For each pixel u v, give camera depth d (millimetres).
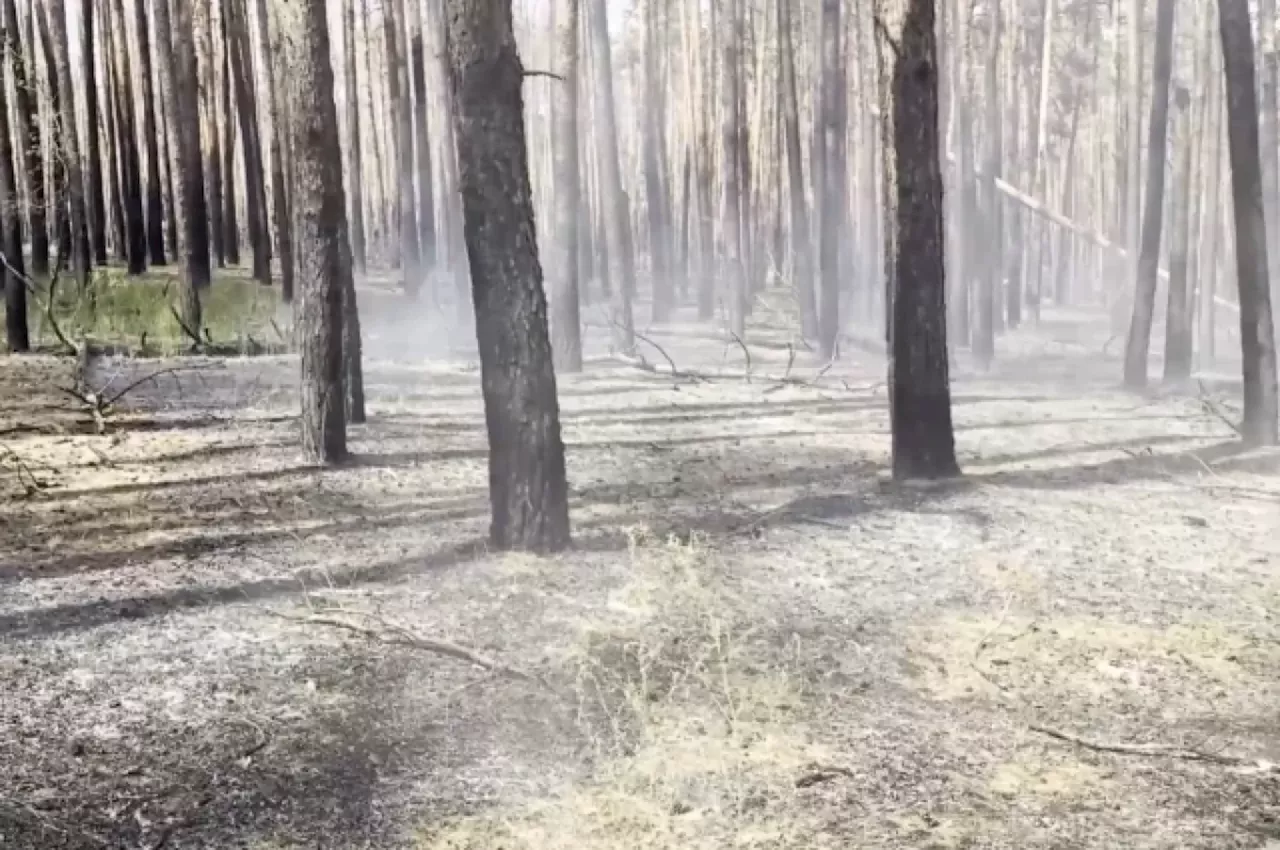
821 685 4727
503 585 5961
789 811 3639
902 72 8055
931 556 6625
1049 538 6996
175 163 17500
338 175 9039
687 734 4211
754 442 10414
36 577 6125
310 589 5945
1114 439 10398
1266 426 9773
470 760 4027
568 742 4160
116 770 3934
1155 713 4465
